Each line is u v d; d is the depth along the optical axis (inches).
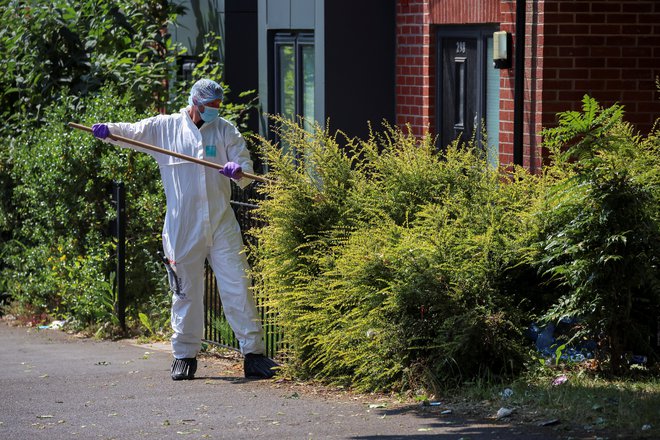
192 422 340.2
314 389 391.5
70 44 687.1
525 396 336.8
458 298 369.1
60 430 337.1
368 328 377.4
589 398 325.4
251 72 695.1
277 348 435.2
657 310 366.3
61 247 604.7
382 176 423.5
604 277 354.0
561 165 404.2
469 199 407.5
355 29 577.6
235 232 426.0
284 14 631.8
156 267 579.8
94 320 584.7
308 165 424.2
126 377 433.7
